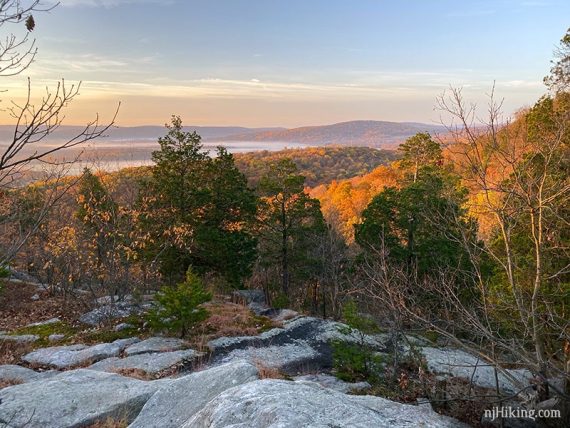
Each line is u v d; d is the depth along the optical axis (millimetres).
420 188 22375
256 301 28125
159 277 23734
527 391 10117
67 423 7316
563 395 8398
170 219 22656
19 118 2961
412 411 7531
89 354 13555
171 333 15680
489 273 18734
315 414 5125
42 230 17188
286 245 31359
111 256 17859
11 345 14672
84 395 8250
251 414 5145
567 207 10984
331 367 14094
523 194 9516
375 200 23672
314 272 30031
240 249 25703
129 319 17172
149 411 7215
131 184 22703
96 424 7344
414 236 21969
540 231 9008
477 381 12922
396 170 78312
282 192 30328
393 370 12258
